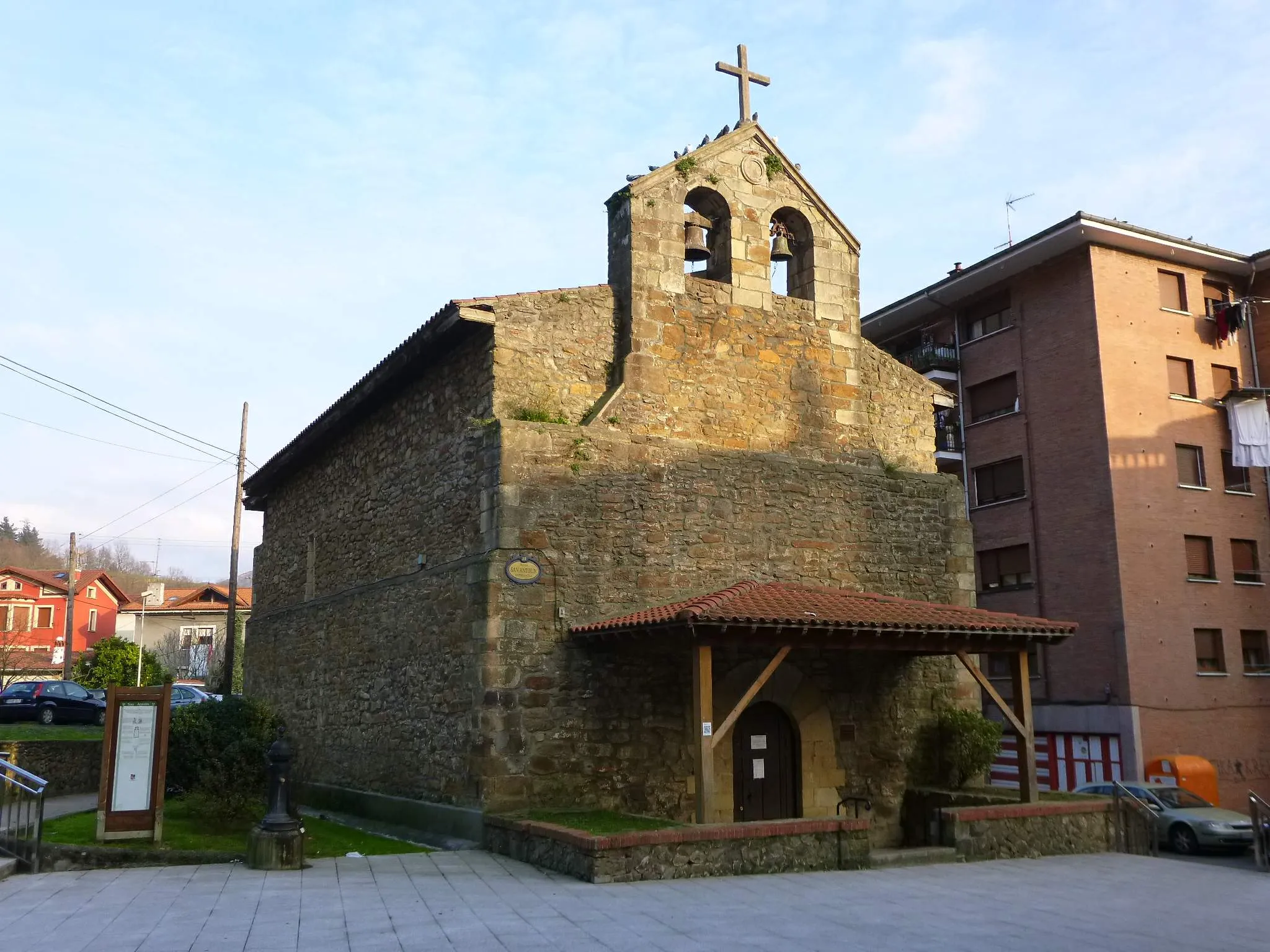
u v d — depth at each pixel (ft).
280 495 72.23
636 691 42.98
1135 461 80.23
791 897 30.81
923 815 47.37
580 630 41.32
